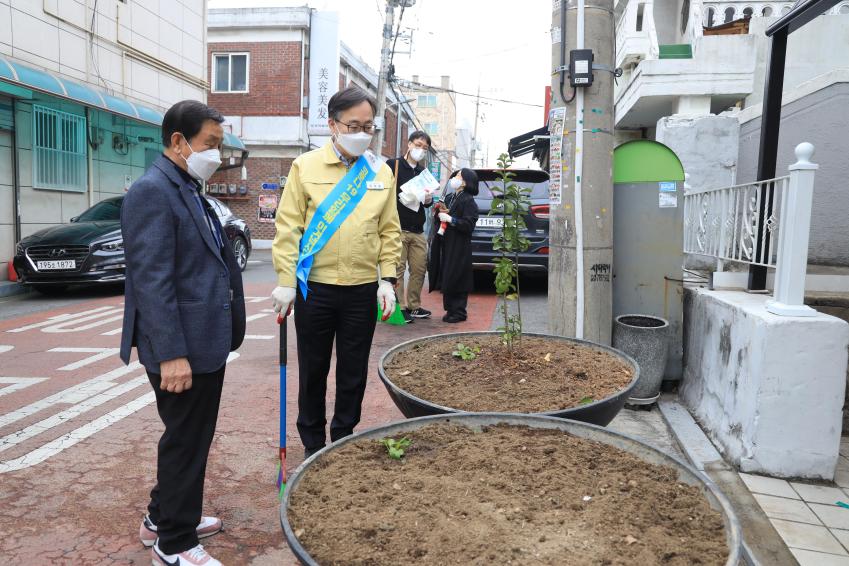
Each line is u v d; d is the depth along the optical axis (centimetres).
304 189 312
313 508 192
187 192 239
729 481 329
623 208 468
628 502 196
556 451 232
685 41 1112
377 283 336
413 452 235
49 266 913
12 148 1038
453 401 300
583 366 347
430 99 5766
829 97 489
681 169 458
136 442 392
